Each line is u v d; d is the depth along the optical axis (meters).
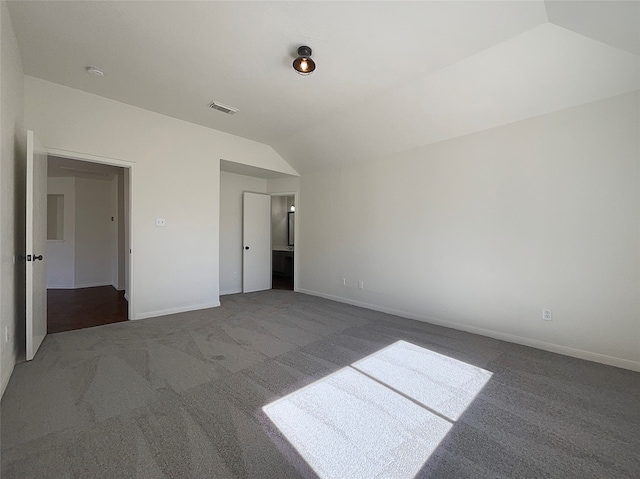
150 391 2.08
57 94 3.13
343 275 5.01
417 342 3.12
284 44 2.43
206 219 4.38
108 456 1.46
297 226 5.84
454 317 3.62
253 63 2.71
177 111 3.78
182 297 4.18
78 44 2.46
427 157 3.87
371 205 4.57
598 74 2.44
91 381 2.20
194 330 3.42
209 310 4.33
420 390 2.14
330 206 5.21
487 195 3.32
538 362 2.63
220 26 2.22
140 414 1.81
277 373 2.38
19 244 2.63
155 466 1.40
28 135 2.38
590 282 2.69
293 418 1.80
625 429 1.73
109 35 2.34
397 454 1.51
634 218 2.47
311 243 5.58
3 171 2.02
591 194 2.66
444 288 3.71
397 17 2.11
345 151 4.62
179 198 4.10
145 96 3.38
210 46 2.47
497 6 2.00
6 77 2.07
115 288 5.96
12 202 2.35
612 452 1.54
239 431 1.67
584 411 1.90
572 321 2.78
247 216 5.79
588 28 2.07
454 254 3.62
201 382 2.22
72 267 5.99
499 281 3.24
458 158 3.57
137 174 3.72
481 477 1.37
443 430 1.71
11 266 2.31
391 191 4.30
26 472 1.36
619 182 2.53
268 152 5.22
